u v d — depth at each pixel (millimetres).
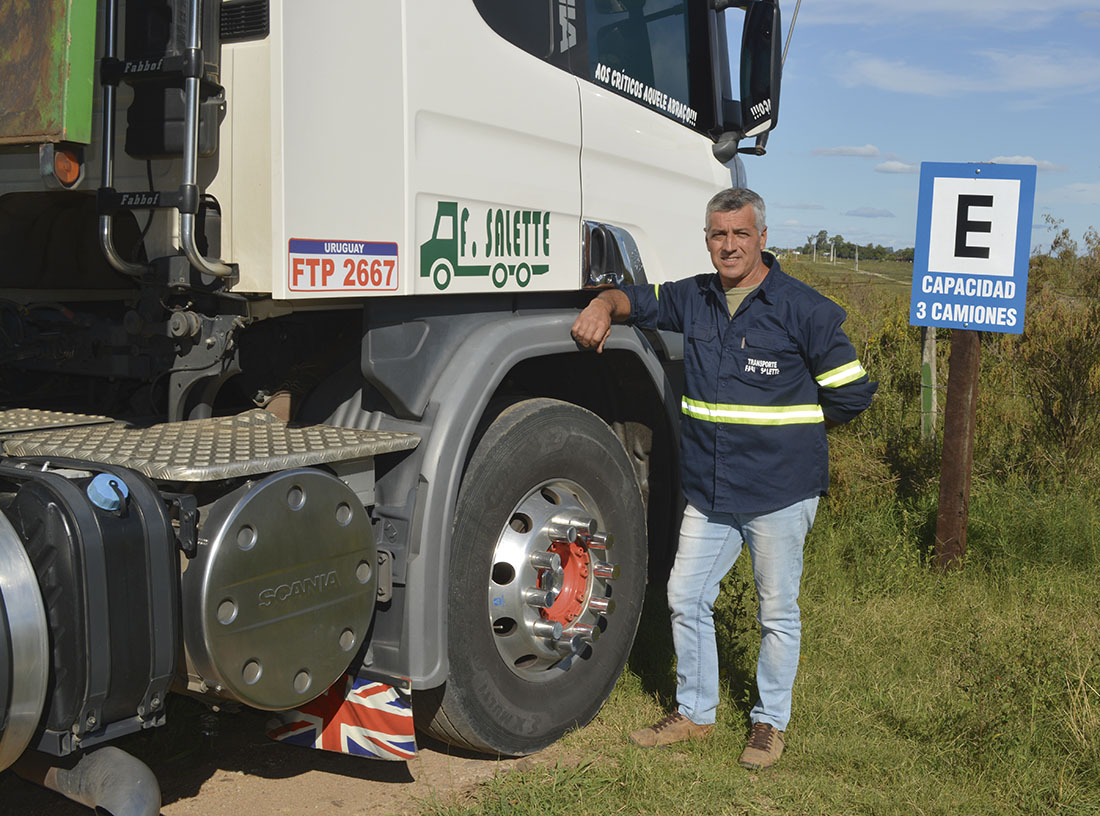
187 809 3061
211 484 2541
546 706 3492
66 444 2631
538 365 3922
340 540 2699
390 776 3330
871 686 4012
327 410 3178
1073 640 4117
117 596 2197
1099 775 3307
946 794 3203
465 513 3121
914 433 6953
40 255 3529
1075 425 6977
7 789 3109
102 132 2674
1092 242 9578
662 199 4312
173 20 2580
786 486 3375
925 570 5461
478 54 3158
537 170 3461
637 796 3166
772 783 3287
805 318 3281
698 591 3574
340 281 2730
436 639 2975
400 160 2871
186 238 2541
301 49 2607
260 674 2500
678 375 4406
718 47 4836
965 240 5379
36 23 2477
